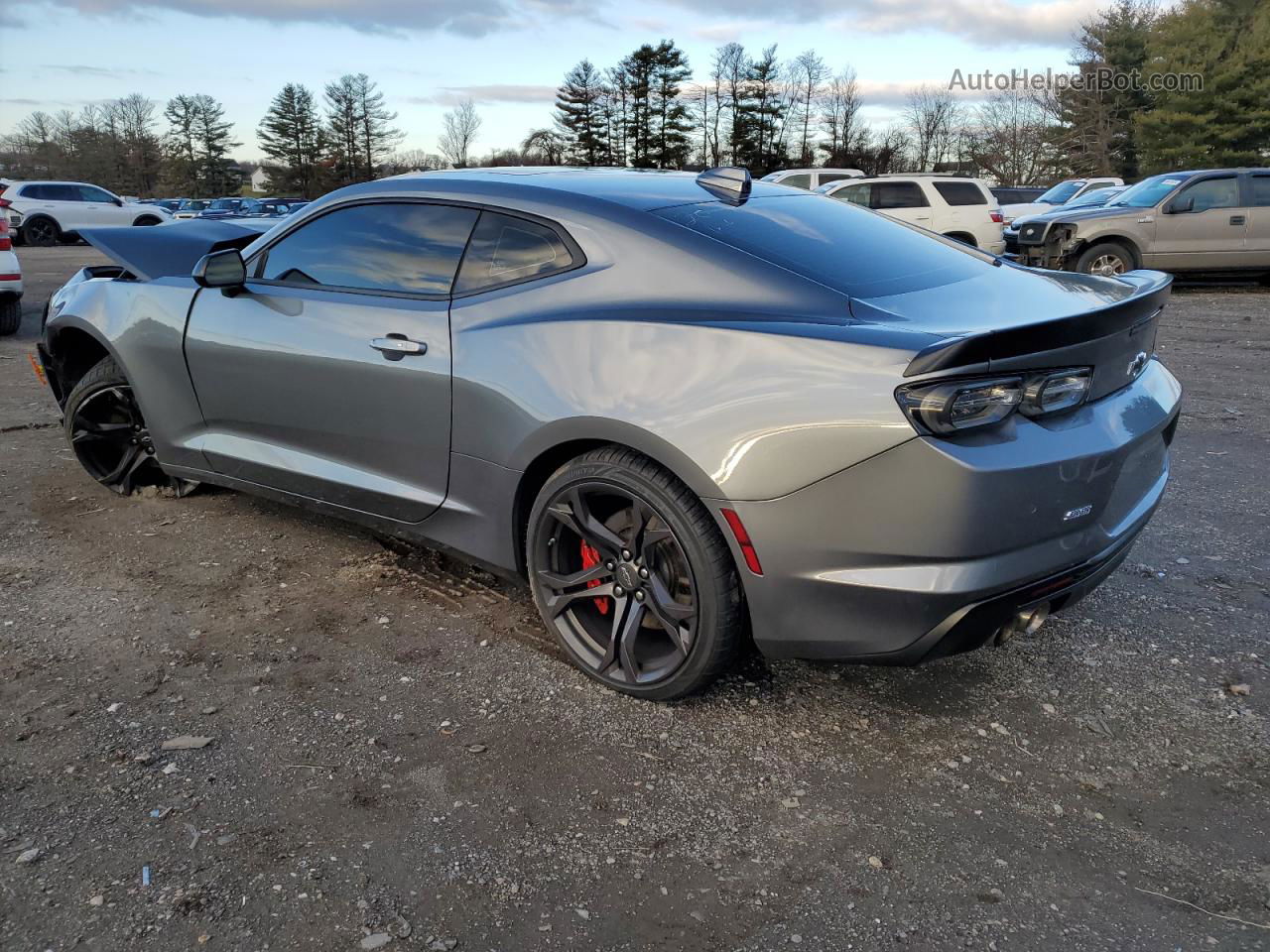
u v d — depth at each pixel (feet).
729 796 7.73
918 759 8.29
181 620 10.53
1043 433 7.55
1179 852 7.13
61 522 13.39
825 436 7.38
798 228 9.51
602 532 8.82
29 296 40.78
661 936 6.25
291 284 11.29
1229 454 17.51
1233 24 146.82
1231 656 10.07
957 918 6.44
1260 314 37.32
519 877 6.77
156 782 7.68
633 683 8.96
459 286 9.82
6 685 9.09
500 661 9.77
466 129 295.28
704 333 8.03
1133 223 44.14
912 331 7.47
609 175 10.50
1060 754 8.38
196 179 341.41
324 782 7.75
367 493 10.76
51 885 6.53
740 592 8.27
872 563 7.52
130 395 13.47
